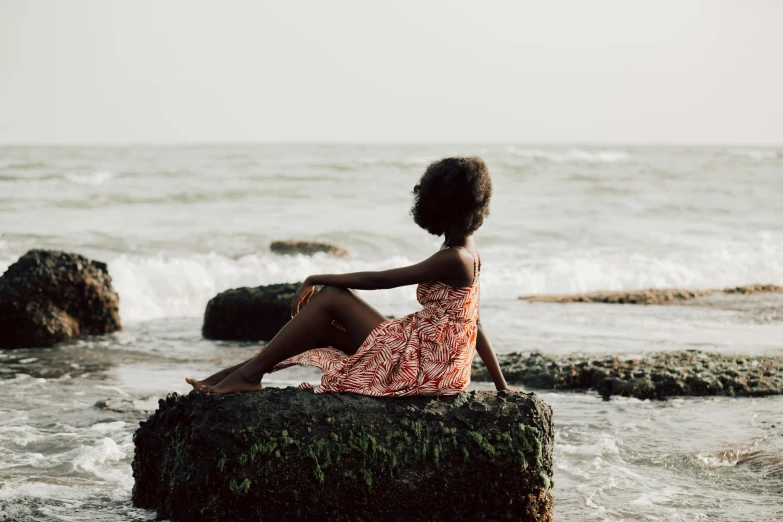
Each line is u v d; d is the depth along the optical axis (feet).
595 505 17.70
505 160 157.89
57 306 38.19
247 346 36.81
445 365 15.30
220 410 14.96
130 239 66.23
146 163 134.92
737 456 20.97
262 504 14.56
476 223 15.17
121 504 17.07
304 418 14.85
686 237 76.89
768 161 179.01
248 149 213.87
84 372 30.96
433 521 15.03
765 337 36.96
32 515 16.34
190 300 50.06
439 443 14.98
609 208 96.48
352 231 73.46
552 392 28.07
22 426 23.15
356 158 167.22
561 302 48.29
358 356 15.33
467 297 15.31
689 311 44.70
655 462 20.65
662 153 212.23
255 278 55.36
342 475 14.71
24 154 159.63
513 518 15.24
